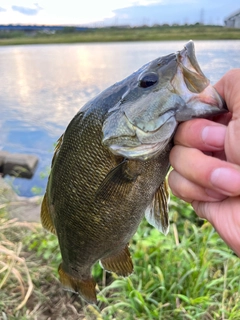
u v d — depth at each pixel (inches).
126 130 6.3
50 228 9.1
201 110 6.0
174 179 6.6
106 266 9.3
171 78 6.1
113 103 6.7
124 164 6.7
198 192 6.3
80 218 7.7
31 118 38.2
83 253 8.4
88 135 7.1
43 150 32.1
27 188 28.1
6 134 34.8
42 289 14.2
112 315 12.7
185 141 5.9
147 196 7.2
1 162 30.1
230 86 6.1
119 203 7.1
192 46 6.2
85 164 7.2
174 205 17.5
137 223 7.7
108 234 7.6
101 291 13.1
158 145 6.1
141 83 6.4
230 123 5.6
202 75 6.0
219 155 6.4
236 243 6.3
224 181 5.3
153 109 6.1
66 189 7.6
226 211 6.4
